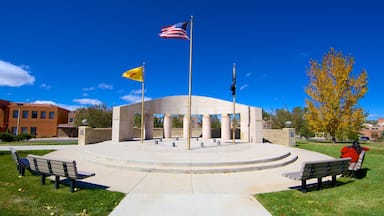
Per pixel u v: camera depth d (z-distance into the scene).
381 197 5.87
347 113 21.84
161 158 10.45
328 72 22.53
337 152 15.57
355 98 21.58
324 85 22.42
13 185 7.01
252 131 22.34
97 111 50.28
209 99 25.91
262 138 23.64
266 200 5.66
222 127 24.92
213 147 15.88
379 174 8.52
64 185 7.00
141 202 5.53
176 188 6.86
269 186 7.11
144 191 6.54
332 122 22.27
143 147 15.47
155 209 5.07
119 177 8.21
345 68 21.80
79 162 11.24
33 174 8.43
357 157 8.27
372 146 20.75
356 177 8.17
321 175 6.64
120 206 5.25
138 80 19.50
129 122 23.47
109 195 6.03
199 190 6.66
